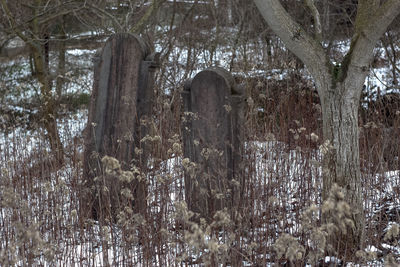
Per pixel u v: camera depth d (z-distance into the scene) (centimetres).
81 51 1169
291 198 431
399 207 405
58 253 328
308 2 348
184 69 799
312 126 586
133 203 412
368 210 377
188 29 903
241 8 914
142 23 687
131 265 313
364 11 323
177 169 416
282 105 611
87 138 456
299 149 456
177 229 341
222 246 251
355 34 323
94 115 454
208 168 397
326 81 328
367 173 432
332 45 875
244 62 718
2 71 1097
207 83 395
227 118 390
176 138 396
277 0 336
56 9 857
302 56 338
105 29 806
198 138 404
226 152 391
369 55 315
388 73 735
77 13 861
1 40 937
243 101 391
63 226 370
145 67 430
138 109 432
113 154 438
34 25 845
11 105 857
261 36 873
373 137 521
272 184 391
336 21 907
